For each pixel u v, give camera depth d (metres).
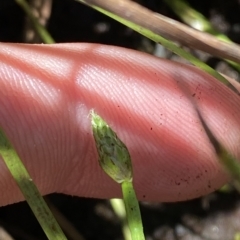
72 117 0.07
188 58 0.06
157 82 0.08
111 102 0.08
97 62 0.08
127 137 0.08
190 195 0.08
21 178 0.05
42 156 0.07
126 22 0.06
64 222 0.09
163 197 0.08
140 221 0.05
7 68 0.07
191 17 0.08
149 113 0.08
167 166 0.08
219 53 0.06
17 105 0.07
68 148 0.08
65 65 0.08
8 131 0.07
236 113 0.08
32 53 0.08
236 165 0.06
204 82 0.08
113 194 0.08
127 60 0.08
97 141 0.05
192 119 0.08
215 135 0.07
